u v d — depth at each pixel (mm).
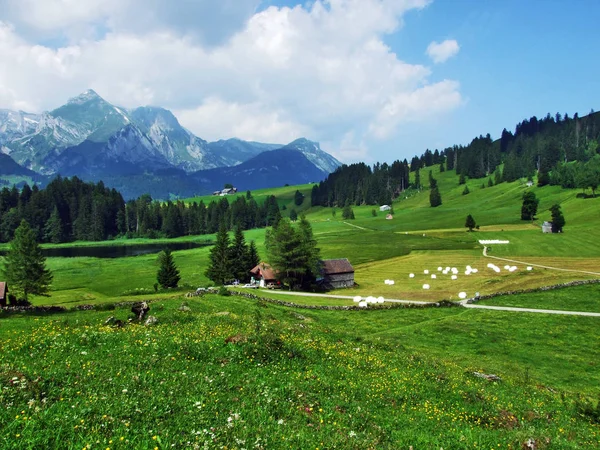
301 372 21969
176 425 12875
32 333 27750
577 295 79000
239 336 25000
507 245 153750
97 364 18594
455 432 17688
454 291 91062
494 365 43188
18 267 91375
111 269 135625
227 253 115125
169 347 22250
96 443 10922
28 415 12102
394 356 33438
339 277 109750
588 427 22781
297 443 12945
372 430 16016
